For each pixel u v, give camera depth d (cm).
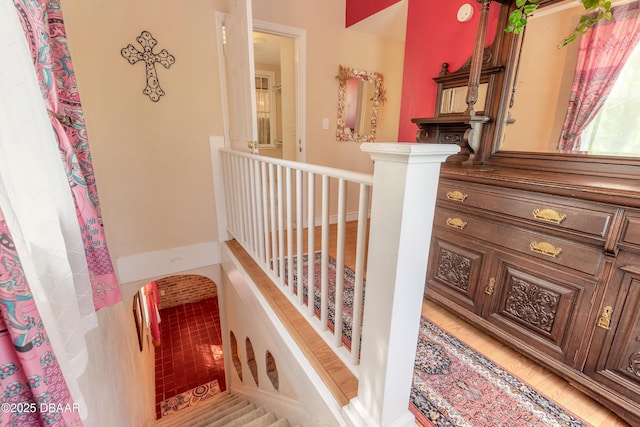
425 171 73
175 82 231
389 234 77
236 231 252
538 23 151
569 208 113
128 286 244
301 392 136
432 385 123
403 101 248
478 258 150
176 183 250
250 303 210
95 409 131
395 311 81
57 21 119
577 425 106
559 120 147
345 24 302
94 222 127
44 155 79
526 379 127
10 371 58
